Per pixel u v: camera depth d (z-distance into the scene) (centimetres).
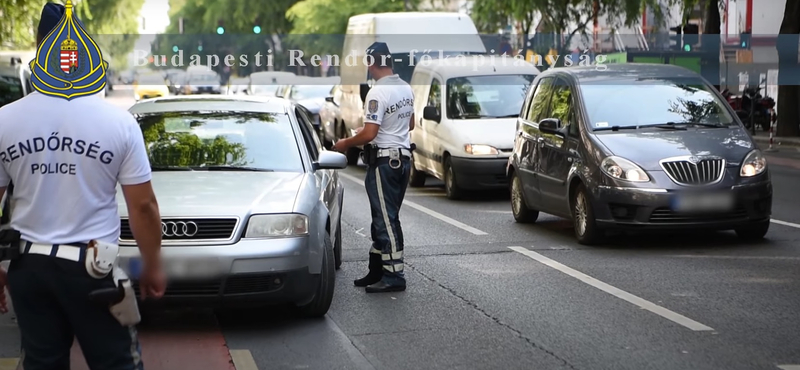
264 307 935
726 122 1320
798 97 3206
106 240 468
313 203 867
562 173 1322
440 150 1878
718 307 903
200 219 808
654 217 1199
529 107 1509
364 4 5881
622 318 867
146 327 864
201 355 767
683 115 1320
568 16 4041
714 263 1127
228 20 6781
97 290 458
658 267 1107
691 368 707
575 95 1345
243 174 923
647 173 1204
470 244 1301
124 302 462
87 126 462
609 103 1326
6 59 1569
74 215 462
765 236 1316
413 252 1245
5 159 463
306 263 832
